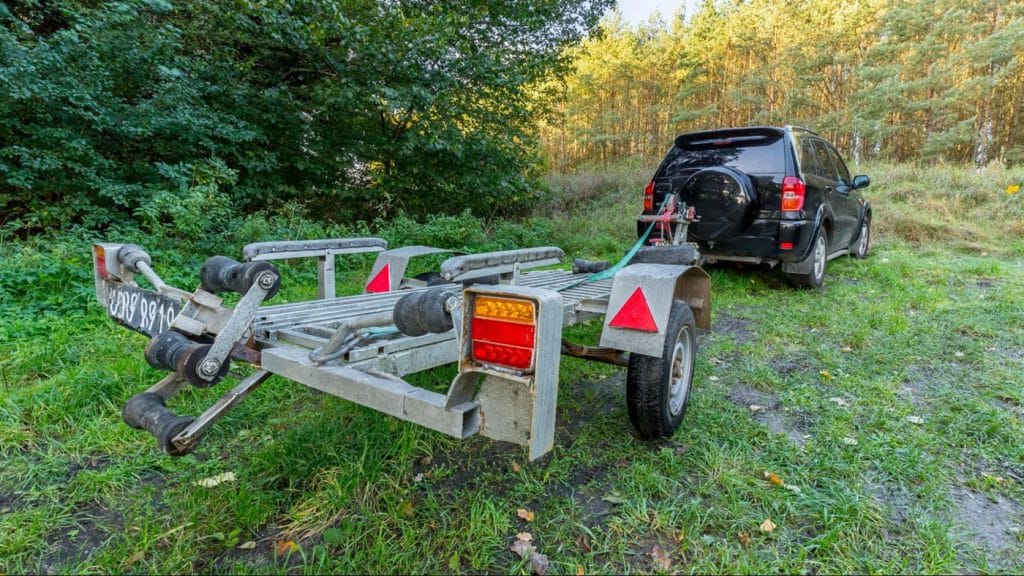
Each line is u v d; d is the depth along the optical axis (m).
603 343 2.36
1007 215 9.91
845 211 6.60
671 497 2.10
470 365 1.54
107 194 6.26
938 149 20.48
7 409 2.71
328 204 9.55
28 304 4.46
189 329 1.99
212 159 7.03
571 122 36.44
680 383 2.65
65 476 2.28
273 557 1.80
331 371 1.78
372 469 2.25
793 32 26.50
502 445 2.53
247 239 6.50
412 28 7.94
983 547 1.84
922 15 21.67
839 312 4.81
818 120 24.48
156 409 1.93
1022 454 2.43
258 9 7.05
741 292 5.71
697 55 30.73
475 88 9.62
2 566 1.74
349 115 9.05
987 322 4.39
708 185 5.23
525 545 1.84
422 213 10.10
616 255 8.18
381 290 3.70
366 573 1.70
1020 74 21.86
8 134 6.10
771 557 1.78
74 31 5.93
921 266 6.89
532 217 11.65
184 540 1.86
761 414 2.89
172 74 6.46
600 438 2.59
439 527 1.93
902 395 3.12
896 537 1.89
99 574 1.71
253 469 2.28
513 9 9.88
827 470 2.31
